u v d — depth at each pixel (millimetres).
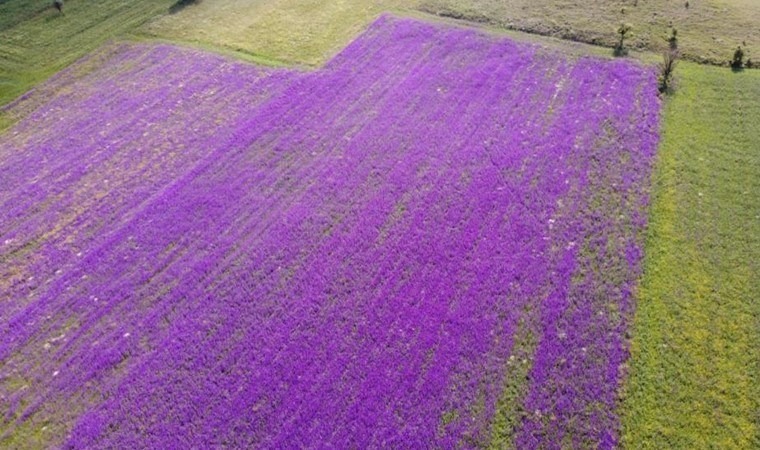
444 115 22109
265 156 21094
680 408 13125
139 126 23047
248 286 16641
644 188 18438
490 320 15133
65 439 13484
